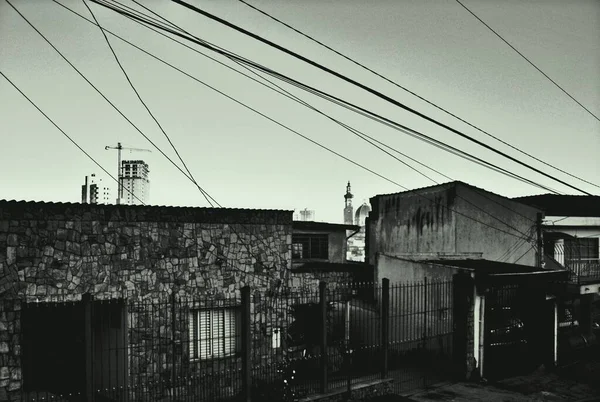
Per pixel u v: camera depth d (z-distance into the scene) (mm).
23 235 9281
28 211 9352
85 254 9938
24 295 9219
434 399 10391
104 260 10148
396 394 10641
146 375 10266
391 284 14906
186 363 10695
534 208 19609
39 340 10031
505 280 12812
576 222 20000
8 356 8938
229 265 11719
